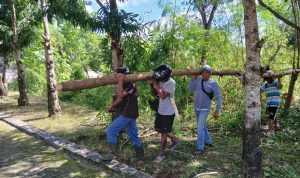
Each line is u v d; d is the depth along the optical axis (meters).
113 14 7.49
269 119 8.34
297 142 7.63
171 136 6.97
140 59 8.20
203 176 5.65
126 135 7.80
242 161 5.26
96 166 6.50
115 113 7.81
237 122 8.86
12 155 7.31
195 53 9.42
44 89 19.05
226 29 10.83
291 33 11.65
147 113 8.90
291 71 9.05
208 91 6.85
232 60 10.60
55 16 8.96
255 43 4.99
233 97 10.20
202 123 6.89
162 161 6.43
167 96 6.32
